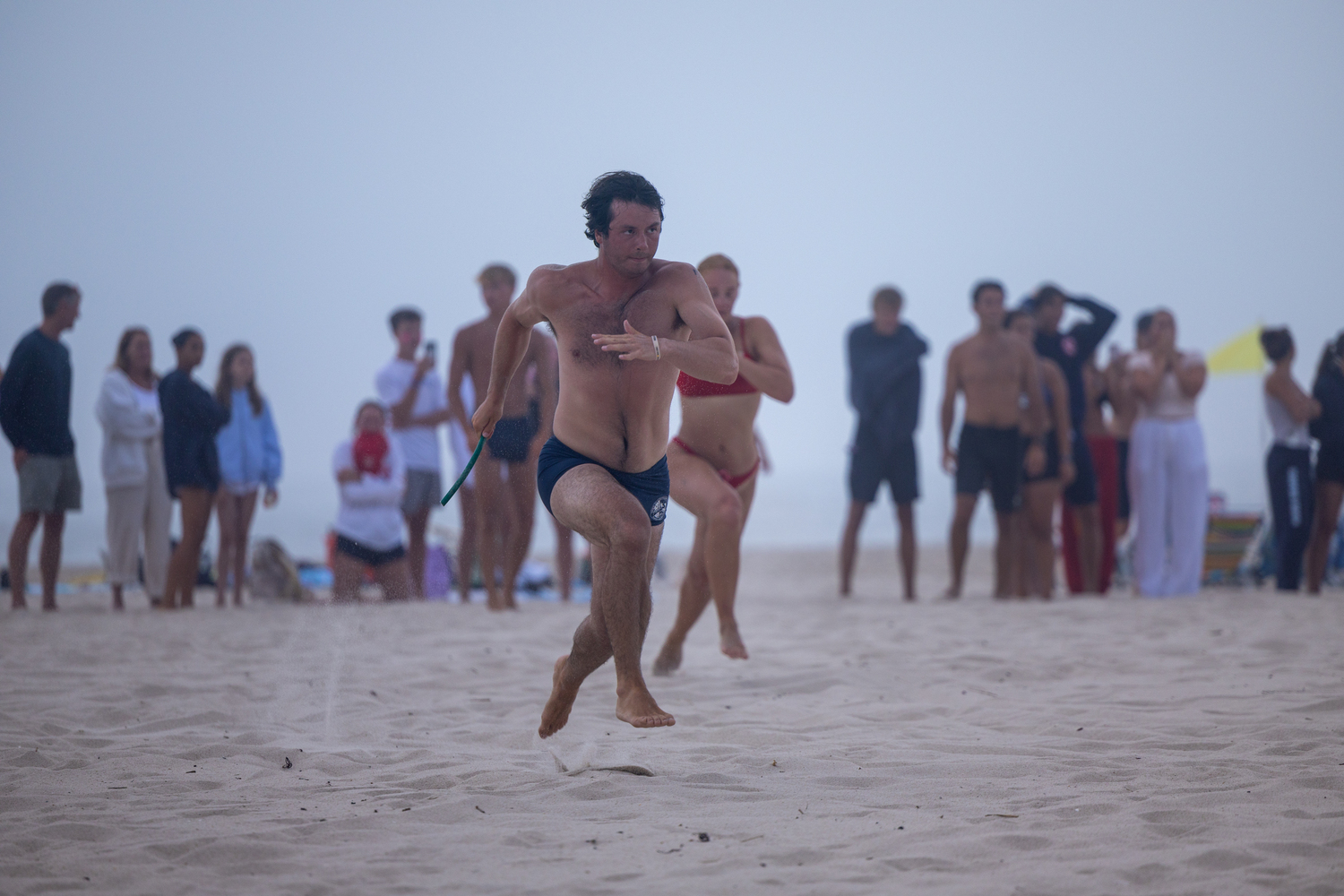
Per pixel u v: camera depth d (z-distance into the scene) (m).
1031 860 8.59
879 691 16.91
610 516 11.01
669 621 26.77
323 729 14.29
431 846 9.08
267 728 14.33
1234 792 10.39
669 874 8.33
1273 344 32.00
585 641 11.56
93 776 11.69
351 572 31.70
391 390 33.41
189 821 9.90
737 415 17.42
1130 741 12.88
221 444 32.47
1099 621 24.77
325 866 8.60
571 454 11.77
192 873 8.49
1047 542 32.38
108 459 30.45
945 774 11.44
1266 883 7.96
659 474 12.02
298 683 17.66
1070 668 18.52
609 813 10.05
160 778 11.56
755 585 44.53
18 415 29.11
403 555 32.44
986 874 8.28
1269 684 16.38
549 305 11.77
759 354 17.48
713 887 8.01
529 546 29.38
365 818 9.90
